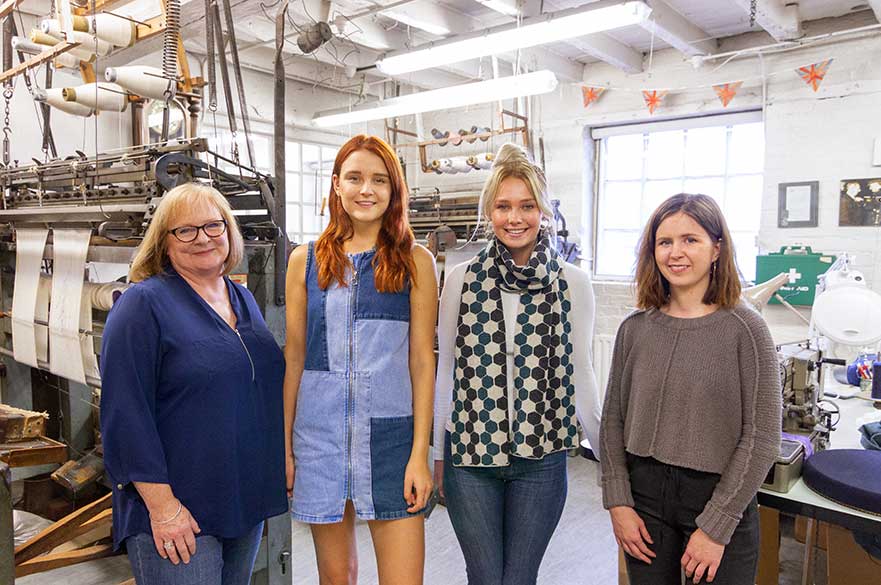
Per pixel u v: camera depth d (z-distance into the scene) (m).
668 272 1.31
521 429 1.44
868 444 1.92
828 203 3.80
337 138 5.34
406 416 1.42
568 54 4.66
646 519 1.34
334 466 1.39
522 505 1.47
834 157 3.77
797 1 3.46
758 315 1.27
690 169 4.60
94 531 2.32
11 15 2.69
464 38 3.22
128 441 1.26
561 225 4.23
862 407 2.67
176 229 1.37
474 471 1.48
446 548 2.79
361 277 1.40
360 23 3.98
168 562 1.31
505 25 3.14
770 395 1.22
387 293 1.40
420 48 3.41
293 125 4.98
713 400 1.26
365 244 1.43
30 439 1.71
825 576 2.47
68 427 2.89
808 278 3.73
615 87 4.52
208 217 1.39
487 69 4.89
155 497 1.27
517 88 3.31
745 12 3.70
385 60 3.14
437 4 3.73
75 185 2.34
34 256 2.48
